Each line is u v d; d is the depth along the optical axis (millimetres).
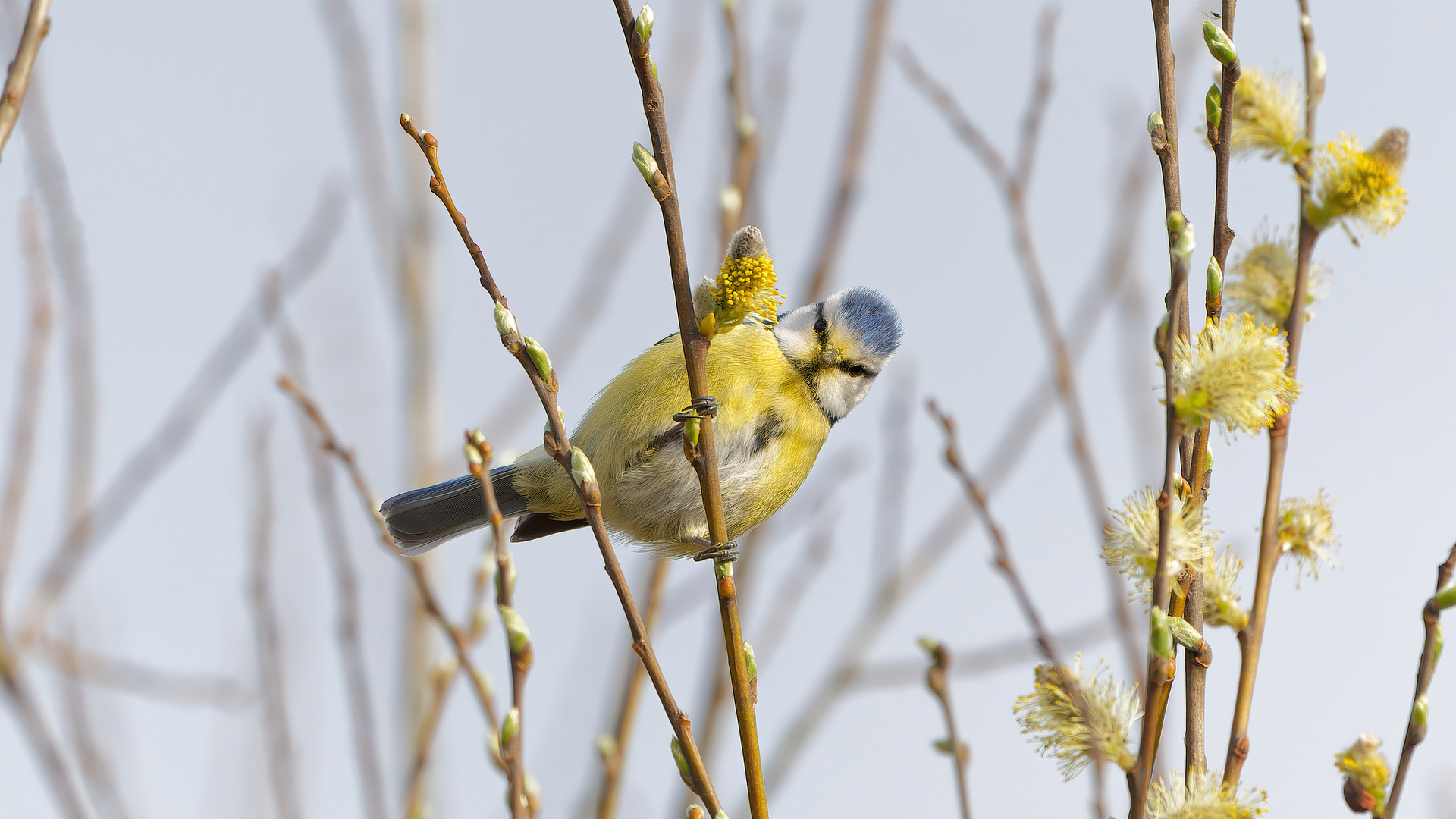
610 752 8109
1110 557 4824
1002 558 7570
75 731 8758
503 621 5379
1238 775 4941
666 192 5688
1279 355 4688
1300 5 5797
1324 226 5570
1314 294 5746
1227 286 5840
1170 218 4699
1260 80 5676
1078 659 4805
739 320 5711
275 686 8555
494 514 5562
